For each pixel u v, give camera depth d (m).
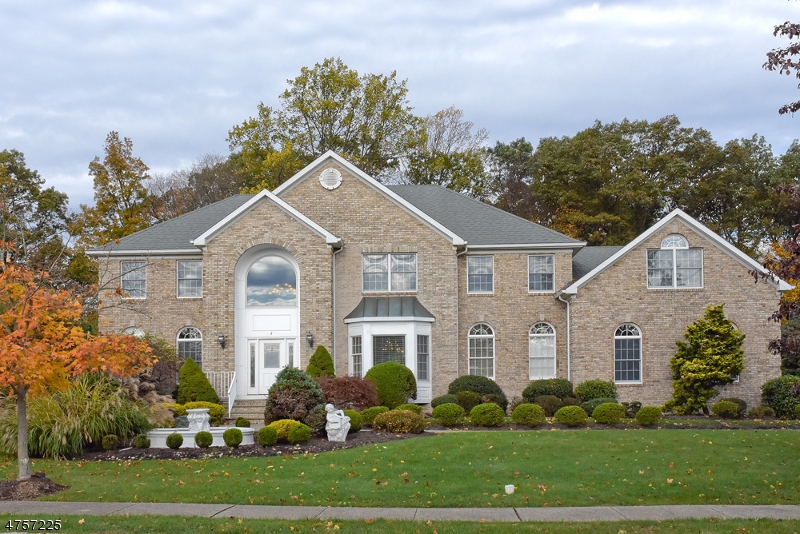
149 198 59.94
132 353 17.81
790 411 30.27
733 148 58.34
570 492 16.03
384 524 13.28
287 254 33.88
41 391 17.56
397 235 34.88
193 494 15.98
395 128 57.41
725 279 33.47
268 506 14.92
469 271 35.59
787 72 15.95
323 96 56.91
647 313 33.44
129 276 35.28
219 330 32.81
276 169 53.25
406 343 33.09
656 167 58.84
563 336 35.00
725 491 16.14
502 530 12.84
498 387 32.75
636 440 22.33
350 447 21.75
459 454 20.14
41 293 16.86
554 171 59.81
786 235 56.47
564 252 35.44
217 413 28.73
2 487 16.19
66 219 40.00
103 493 16.12
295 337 33.56
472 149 63.25
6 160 53.22
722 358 30.86
